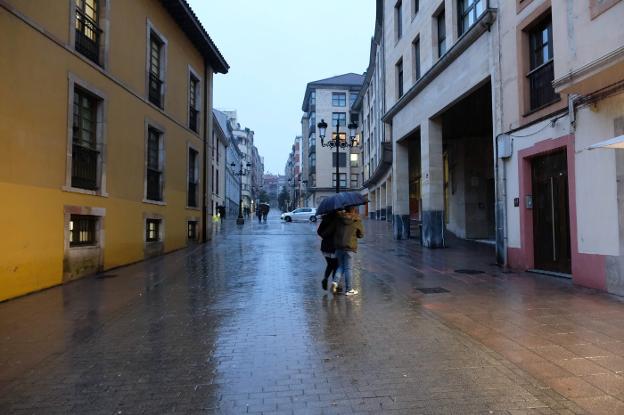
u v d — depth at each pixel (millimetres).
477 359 4504
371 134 45875
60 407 3551
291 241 20047
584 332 5348
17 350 4996
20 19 8148
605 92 7375
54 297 7949
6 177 7789
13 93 7965
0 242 7613
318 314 6441
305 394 3742
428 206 16031
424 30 16391
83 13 10539
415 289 8266
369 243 18000
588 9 6965
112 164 11578
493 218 19094
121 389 3889
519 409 3414
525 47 10109
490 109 15422
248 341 5207
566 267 9016
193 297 7809
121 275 10438
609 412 3350
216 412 3434
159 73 15367
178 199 16672
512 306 6750
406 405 3510
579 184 8164
